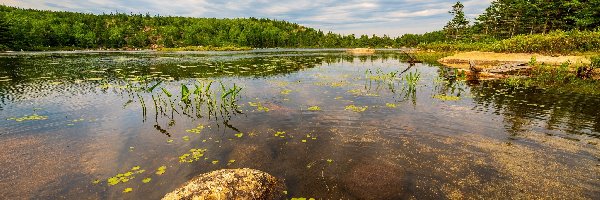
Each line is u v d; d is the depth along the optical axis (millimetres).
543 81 14945
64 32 69250
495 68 18047
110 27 96438
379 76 17281
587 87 13094
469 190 4699
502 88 13156
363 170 5359
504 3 52750
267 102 10547
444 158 5824
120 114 9031
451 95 11664
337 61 31094
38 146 6434
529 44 25375
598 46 23188
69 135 7145
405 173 5250
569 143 6477
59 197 4484
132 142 6715
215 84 14664
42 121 8250
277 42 101875
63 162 5656
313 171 5324
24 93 12188
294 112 9164
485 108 9492
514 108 9445
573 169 5324
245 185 4492
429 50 49375
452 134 7113
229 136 7086
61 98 11266
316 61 30844
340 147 6406
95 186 4797
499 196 4527
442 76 17219
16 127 7695
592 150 6105
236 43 94188
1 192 4594
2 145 6469
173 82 15336
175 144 6590
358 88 13414
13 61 28312
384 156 5941
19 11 97438
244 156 5945
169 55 42625
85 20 98562
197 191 4273
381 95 11766
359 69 22172
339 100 10844
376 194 4613
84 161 5703
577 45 24062
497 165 5504
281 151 6195
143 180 4949
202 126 7836
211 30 104188
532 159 5727
